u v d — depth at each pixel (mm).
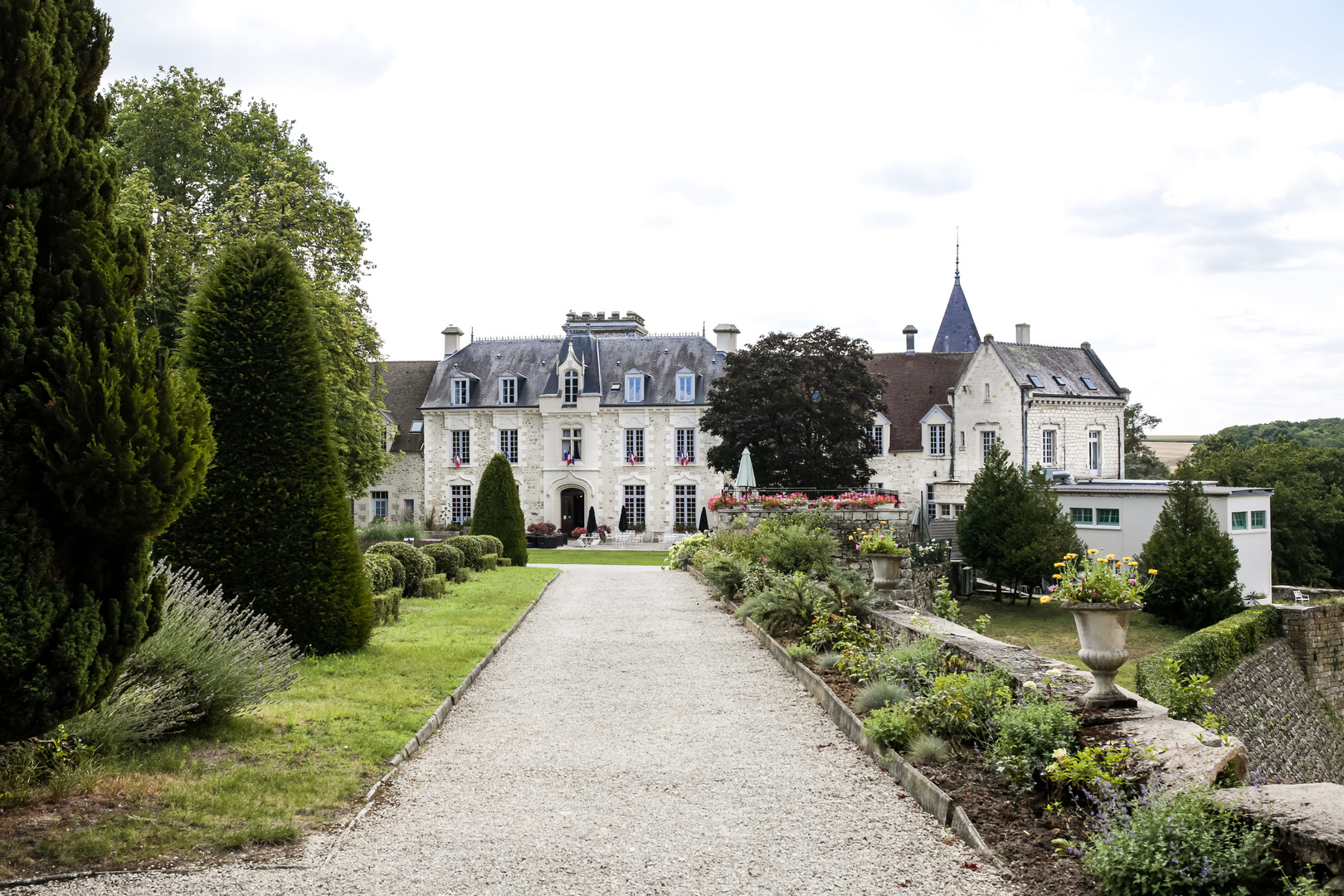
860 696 9242
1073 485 38125
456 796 7051
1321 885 4645
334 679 10695
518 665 12703
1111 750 6492
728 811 6762
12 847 5551
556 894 5293
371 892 5270
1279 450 53562
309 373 12477
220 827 6051
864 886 5410
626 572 29875
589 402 53844
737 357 40250
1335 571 50031
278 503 12078
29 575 5762
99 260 6191
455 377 55844
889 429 51312
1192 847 4945
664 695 10828
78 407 5902
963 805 6566
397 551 19531
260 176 33125
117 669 6438
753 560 20250
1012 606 32250
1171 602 30125
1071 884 5367
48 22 6035
